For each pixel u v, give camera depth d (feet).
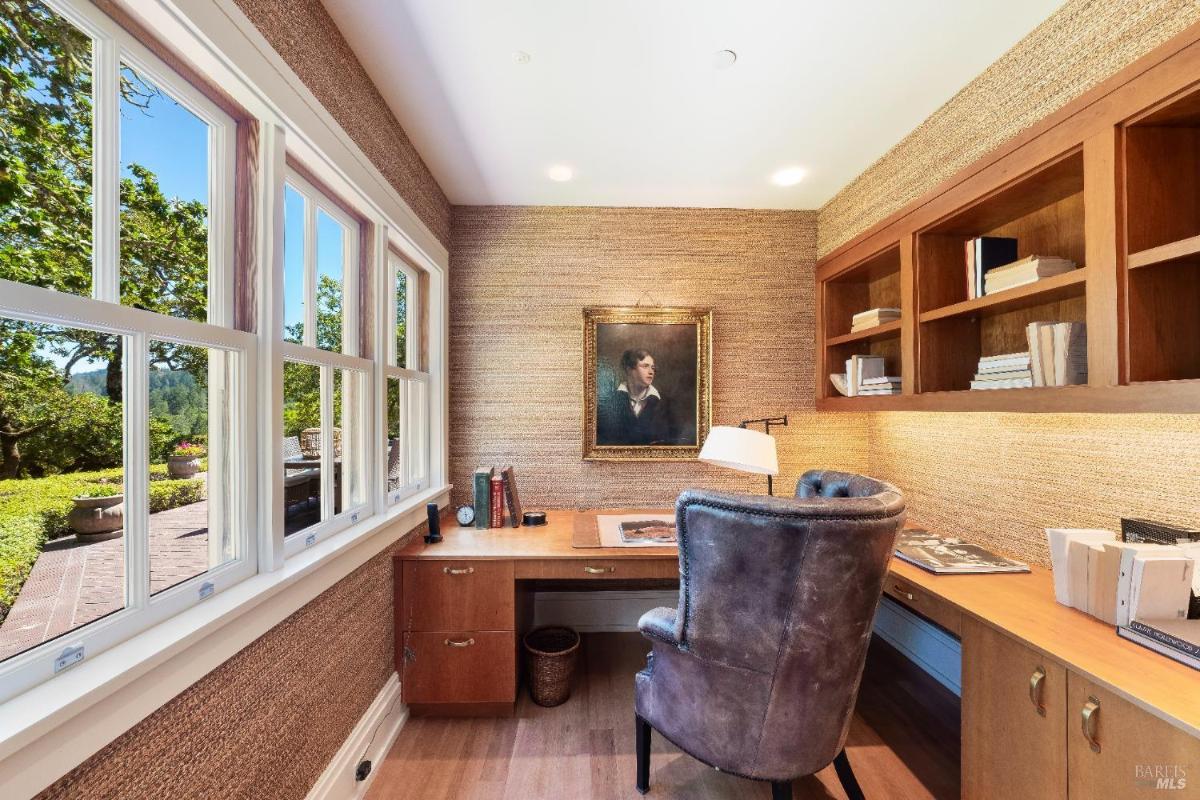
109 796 2.45
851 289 8.41
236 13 3.15
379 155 5.49
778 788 4.07
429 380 7.90
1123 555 3.61
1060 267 4.48
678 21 4.42
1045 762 3.40
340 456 5.20
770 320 8.70
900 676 7.18
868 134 6.38
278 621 3.66
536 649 6.55
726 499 3.78
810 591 3.68
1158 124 3.67
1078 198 4.86
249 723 3.45
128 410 2.71
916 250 6.07
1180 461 3.98
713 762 4.17
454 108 5.77
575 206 8.55
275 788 3.73
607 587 8.84
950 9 4.33
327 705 4.51
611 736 5.88
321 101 4.28
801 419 8.72
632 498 8.61
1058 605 4.17
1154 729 2.73
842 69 5.12
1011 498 5.66
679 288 8.62
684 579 4.11
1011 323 5.48
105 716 2.34
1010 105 4.85
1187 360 3.63
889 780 5.18
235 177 3.64
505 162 7.03
